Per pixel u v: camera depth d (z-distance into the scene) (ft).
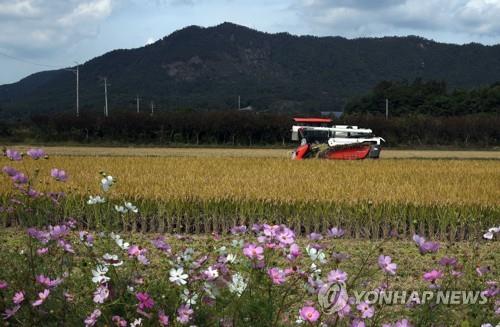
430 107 309.42
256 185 57.77
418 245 15.33
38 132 218.18
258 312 14.37
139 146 200.44
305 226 49.75
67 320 14.53
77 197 47.37
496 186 59.82
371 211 47.65
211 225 50.83
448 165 88.99
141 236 44.45
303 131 127.85
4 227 40.86
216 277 14.64
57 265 16.97
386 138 216.74
